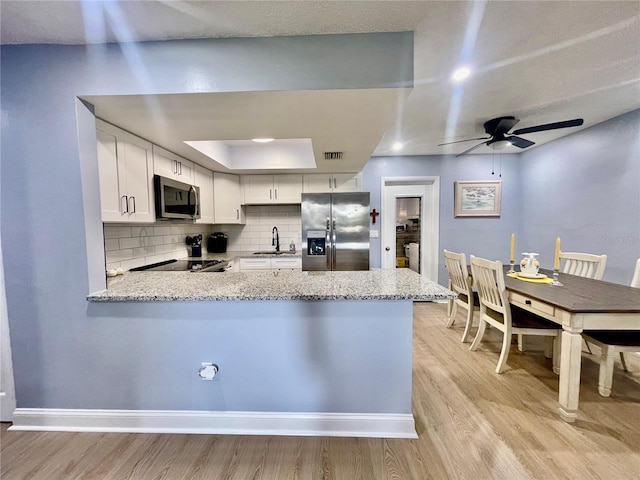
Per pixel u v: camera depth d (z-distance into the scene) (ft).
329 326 5.42
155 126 6.79
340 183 13.44
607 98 8.02
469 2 4.33
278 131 7.22
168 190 8.64
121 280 6.50
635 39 5.38
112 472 4.67
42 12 4.32
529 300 6.96
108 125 6.53
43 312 5.50
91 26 4.66
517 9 4.54
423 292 5.21
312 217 12.56
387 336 5.41
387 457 4.94
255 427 5.57
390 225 14.84
